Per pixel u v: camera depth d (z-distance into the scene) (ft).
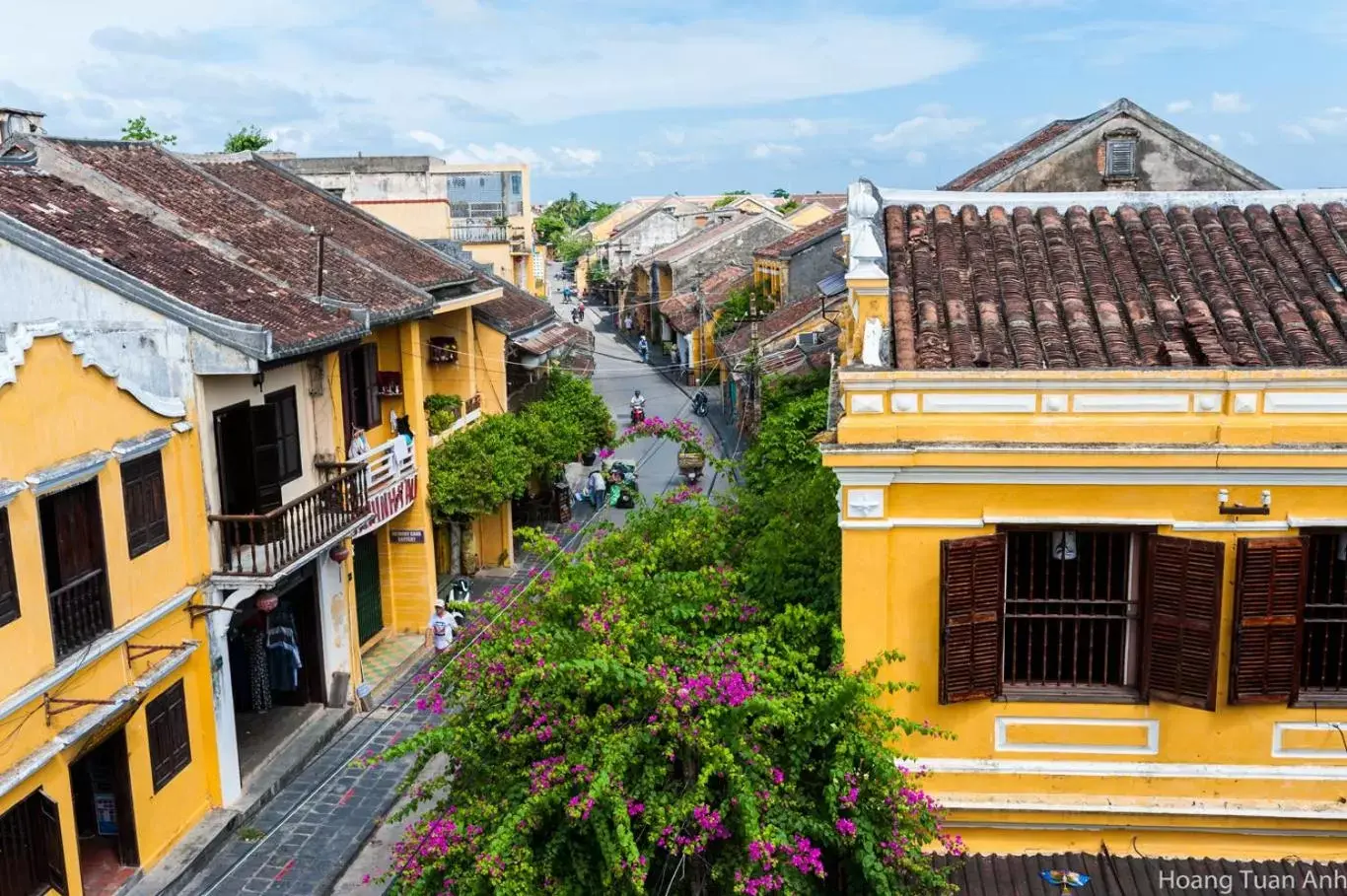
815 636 32.30
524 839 26.27
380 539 70.44
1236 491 29.68
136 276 47.83
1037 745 31.30
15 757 35.68
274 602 50.26
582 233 349.00
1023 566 31.48
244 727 56.54
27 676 36.32
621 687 27.37
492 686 30.04
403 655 68.08
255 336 45.44
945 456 29.73
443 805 30.01
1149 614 30.40
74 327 41.88
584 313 271.69
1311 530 29.96
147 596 43.39
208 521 47.32
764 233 189.37
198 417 46.55
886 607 30.89
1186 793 30.81
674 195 371.97
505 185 146.51
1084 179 67.97
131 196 58.54
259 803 49.93
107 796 43.50
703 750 25.88
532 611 32.78
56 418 38.09
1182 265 35.04
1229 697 30.14
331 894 43.98
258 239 64.54
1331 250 35.06
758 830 24.98
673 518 41.32
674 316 171.42
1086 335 32.37
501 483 72.95
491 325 84.28
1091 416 29.94
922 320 33.35
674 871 26.58
